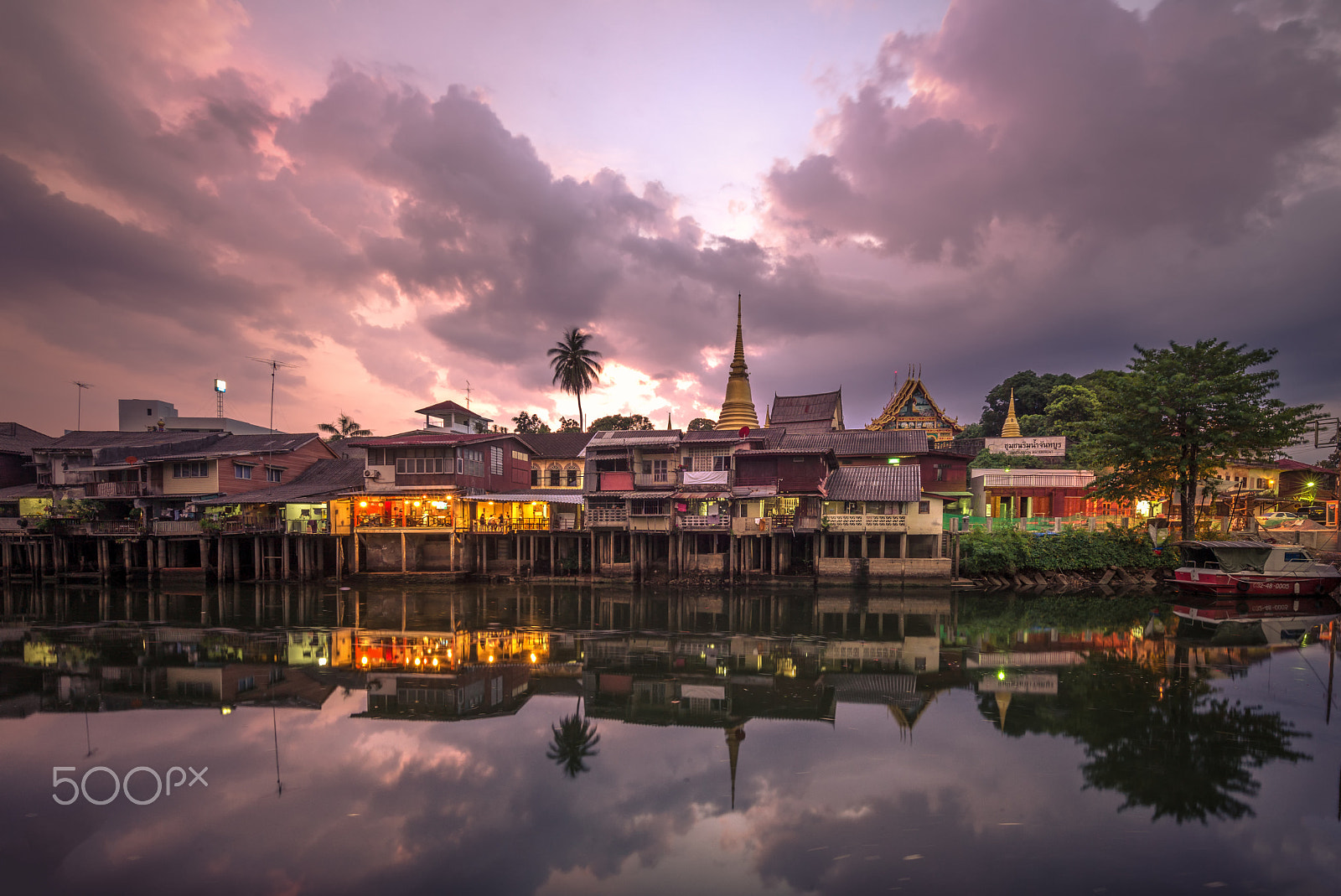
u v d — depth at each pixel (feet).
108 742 44.39
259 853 30.30
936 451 143.95
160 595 116.78
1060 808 34.45
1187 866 28.96
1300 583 108.27
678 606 104.63
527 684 59.41
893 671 63.98
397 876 28.53
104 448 147.74
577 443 171.94
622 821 33.47
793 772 39.55
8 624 88.48
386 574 131.44
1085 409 186.29
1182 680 60.03
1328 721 48.14
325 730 47.03
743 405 197.98
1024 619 93.40
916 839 31.40
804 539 132.87
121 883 27.81
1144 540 125.29
